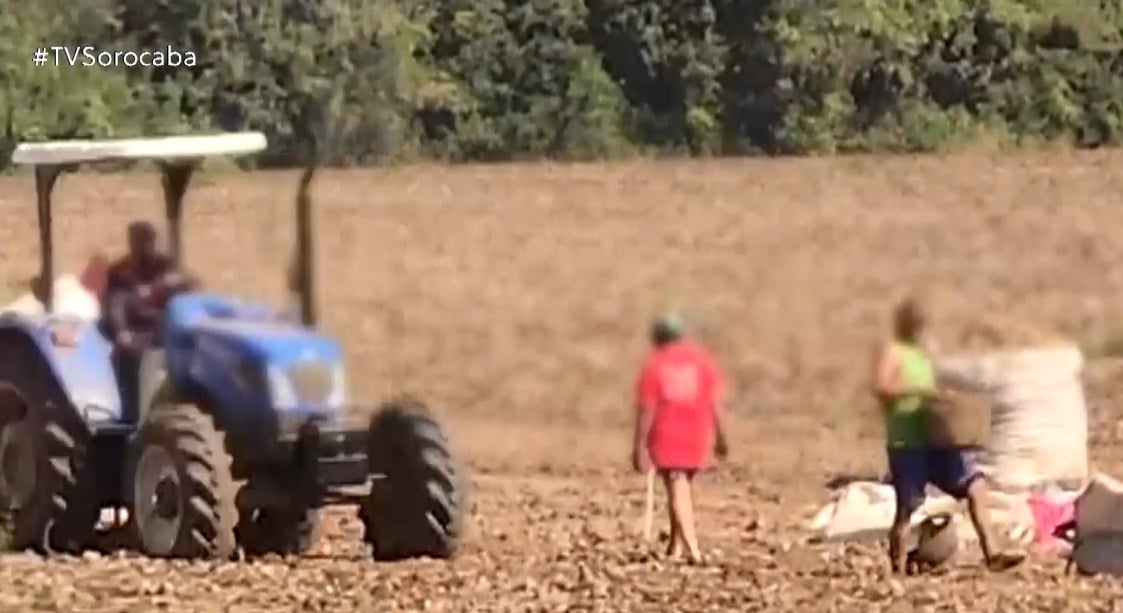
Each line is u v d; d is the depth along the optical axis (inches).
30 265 5777.6
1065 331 4087.1
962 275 5162.4
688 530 2253.9
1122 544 2137.1
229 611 1872.5
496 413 3801.7
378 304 5044.3
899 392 2122.3
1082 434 2512.3
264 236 5831.7
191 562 2164.1
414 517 2251.5
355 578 2057.1
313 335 2292.1
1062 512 2317.9
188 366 2279.8
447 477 2257.6
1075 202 6830.7
